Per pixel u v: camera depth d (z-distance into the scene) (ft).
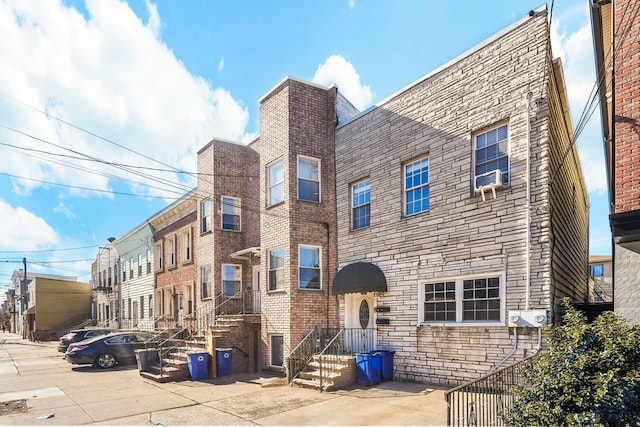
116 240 112.98
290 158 46.57
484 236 32.86
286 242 45.65
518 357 29.43
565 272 36.99
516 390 17.02
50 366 58.08
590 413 14.26
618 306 23.72
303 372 37.81
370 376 35.45
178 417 27.71
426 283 37.04
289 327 43.75
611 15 27.81
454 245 34.88
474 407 21.39
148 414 28.73
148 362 47.65
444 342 34.40
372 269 40.75
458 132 35.63
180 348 49.19
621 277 23.79
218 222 59.72
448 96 36.73
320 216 47.75
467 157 34.73
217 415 27.94
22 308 186.09
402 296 38.63
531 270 29.73
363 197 45.03
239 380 42.06
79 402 32.91
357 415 25.98
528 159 30.60
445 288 35.42
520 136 31.37
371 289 39.75
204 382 41.32
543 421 15.05
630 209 23.59
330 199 48.26
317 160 48.98
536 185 30.14
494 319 31.63
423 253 37.32
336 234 47.14
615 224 23.38
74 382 43.01
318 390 34.42
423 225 37.65
